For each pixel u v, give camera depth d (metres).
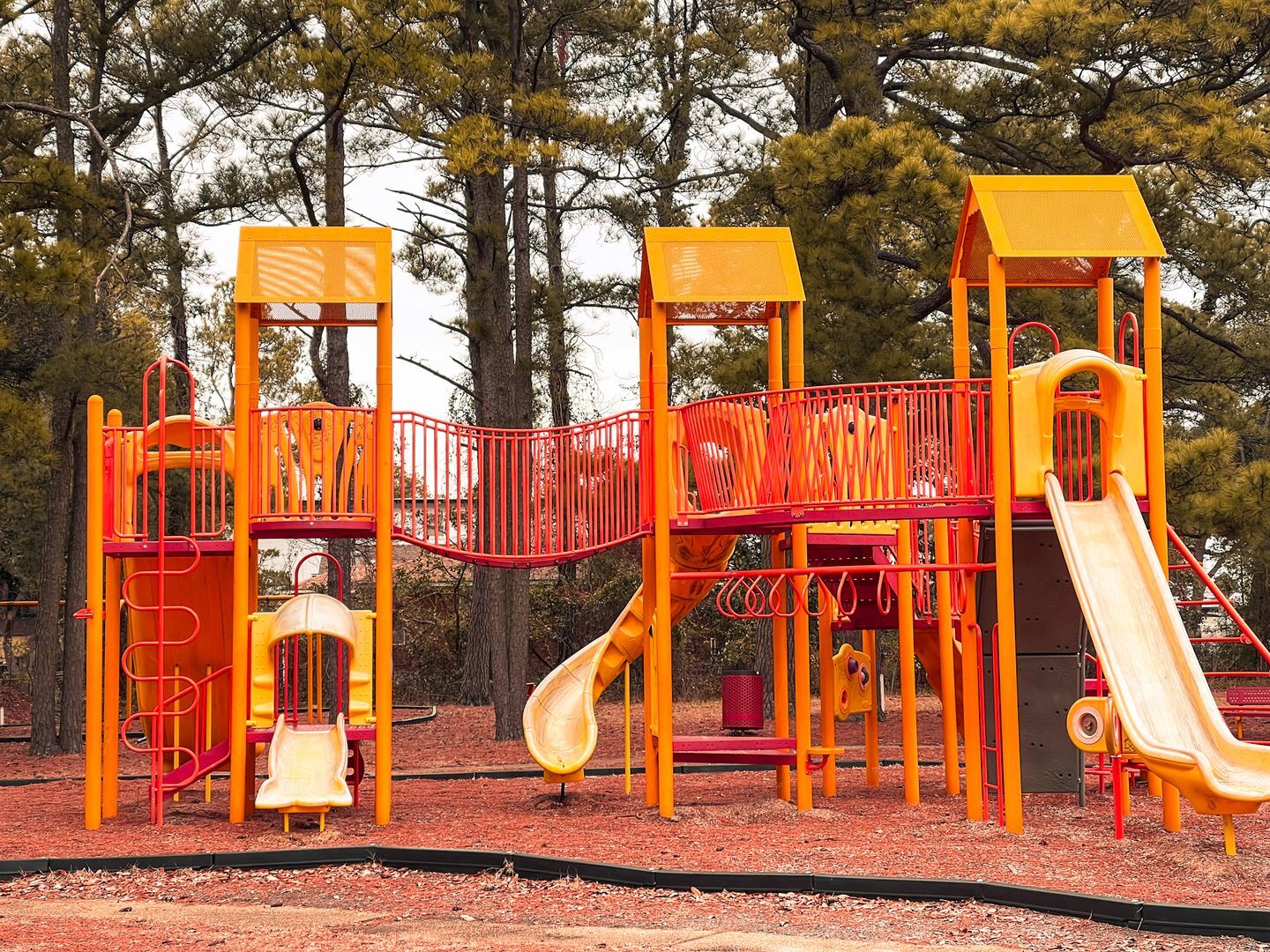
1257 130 15.12
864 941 6.30
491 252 20.08
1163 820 9.92
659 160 22.25
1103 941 6.32
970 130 18.67
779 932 6.54
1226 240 18.55
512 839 9.66
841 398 10.26
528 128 18.56
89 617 10.71
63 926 6.89
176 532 27.61
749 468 10.65
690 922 6.80
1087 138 16.66
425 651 28.69
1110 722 9.48
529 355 21.50
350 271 10.95
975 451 10.49
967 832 9.74
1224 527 14.86
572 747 12.07
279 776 10.37
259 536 11.32
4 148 18.36
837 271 16.67
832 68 18.88
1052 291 17.25
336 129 18.55
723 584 10.95
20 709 26.28
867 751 13.04
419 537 11.40
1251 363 18.97
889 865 8.33
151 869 8.54
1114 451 10.16
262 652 11.15
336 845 9.02
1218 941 6.34
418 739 19.48
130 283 21.50
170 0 20.28
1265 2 14.38
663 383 11.23
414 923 6.89
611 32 22.02
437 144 20.41
